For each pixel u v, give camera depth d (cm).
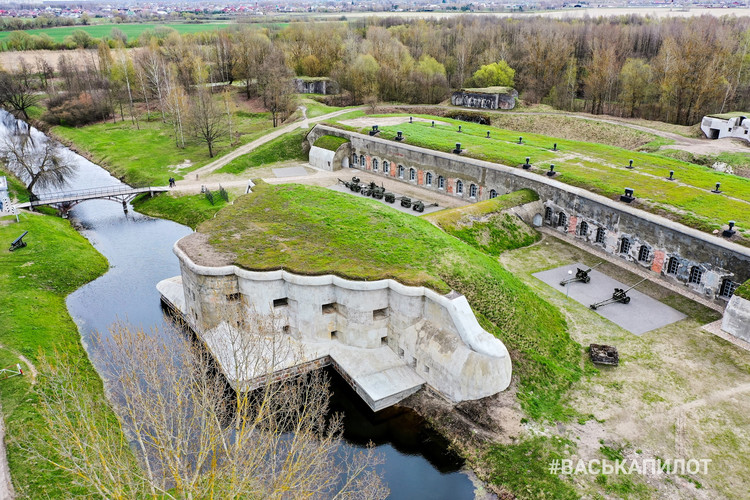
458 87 13512
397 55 13400
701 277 4497
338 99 12450
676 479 2894
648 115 10938
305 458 2277
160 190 7600
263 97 12119
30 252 5572
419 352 3697
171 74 12125
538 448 3127
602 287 4688
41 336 4153
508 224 5575
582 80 12962
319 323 3934
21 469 2777
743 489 2817
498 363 3466
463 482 3017
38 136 11331
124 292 5131
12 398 3328
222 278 3944
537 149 7000
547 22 18375
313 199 5278
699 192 5278
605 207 5200
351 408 3569
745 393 3444
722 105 10381
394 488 2966
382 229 4641
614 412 3347
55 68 15738
